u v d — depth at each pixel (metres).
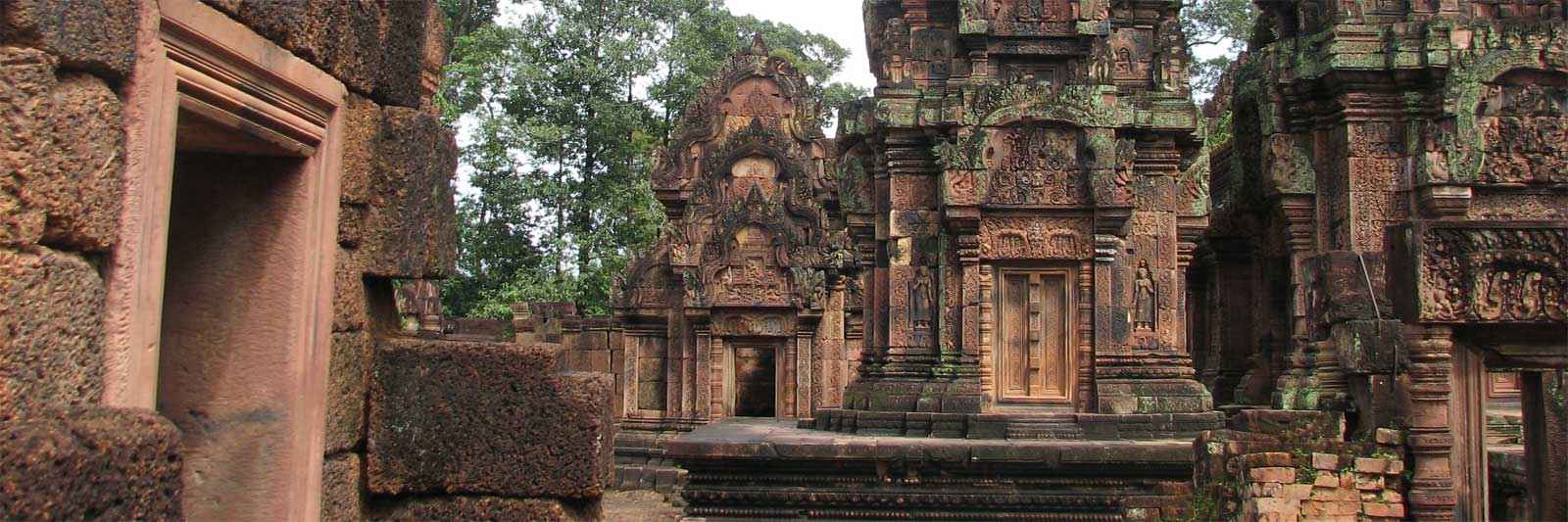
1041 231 15.69
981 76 16.03
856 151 16.97
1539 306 9.45
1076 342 15.67
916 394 15.50
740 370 29.31
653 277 27.66
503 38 39.22
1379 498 10.49
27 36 3.01
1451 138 14.70
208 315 4.57
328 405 4.78
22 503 2.65
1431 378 10.61
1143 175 16.23
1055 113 15.42
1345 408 12.55
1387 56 15.09
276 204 4.62
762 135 27.84
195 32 3.71
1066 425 15.01
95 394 3.30
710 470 13.95
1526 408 10.06
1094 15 15.80
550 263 37.28
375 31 5.15
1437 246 9.61
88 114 3.20
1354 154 15.35
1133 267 16.02
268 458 4.48
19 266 2.96
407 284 18.30
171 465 3.24
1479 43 14.85
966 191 15.34
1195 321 21.00
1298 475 10.63
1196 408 15.48
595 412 5.08
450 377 5.10
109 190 3.32
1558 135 14.79
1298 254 15.97
